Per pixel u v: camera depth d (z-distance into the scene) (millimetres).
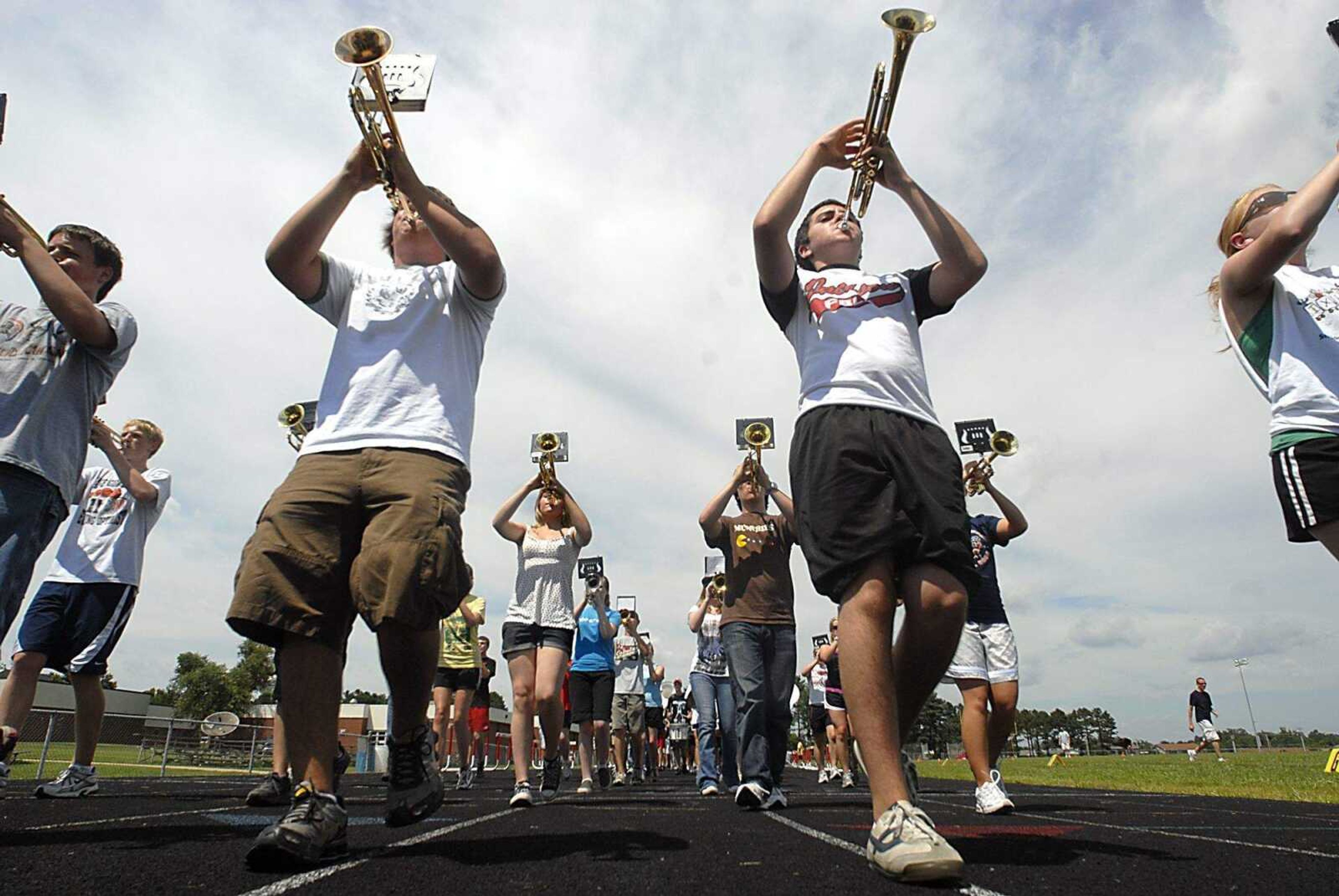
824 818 4031
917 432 2350
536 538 5609
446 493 2299
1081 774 12656
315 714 2209
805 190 2588
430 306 2617
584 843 2678
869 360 2445
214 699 45969
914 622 2236
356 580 2158
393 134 2426
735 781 6465
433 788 2408
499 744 26391
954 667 4688
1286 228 2492
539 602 5402
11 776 8922
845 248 2898
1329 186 2459
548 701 5238
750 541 5070
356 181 2545
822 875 2025
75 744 4977
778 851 2500
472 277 2572
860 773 9133
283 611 2150
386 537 2162
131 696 47562
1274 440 2621
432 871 2053
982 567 4887
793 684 4914
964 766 19734
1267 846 2811
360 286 2688
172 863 2143
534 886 1856
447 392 2504
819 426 2391
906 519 2221
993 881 1954
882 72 2584
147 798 4977
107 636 4812
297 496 2252
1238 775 11211
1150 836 3146
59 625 4699
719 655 7273
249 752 14961
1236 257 2717
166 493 5141
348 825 3182
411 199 2479
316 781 2186
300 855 2023
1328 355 2574
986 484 5340
